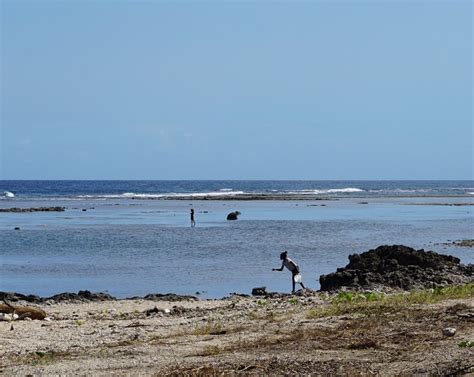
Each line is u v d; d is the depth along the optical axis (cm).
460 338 2862
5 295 4709
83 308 4394
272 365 2486
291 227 11631
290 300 4422
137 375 2416
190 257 7644
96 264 7075
